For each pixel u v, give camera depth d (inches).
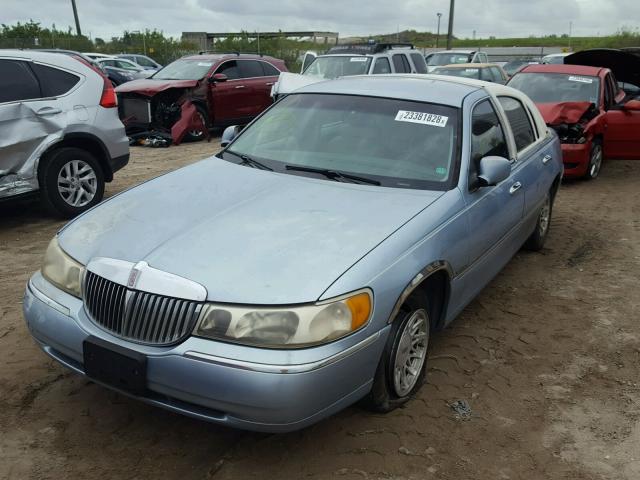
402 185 144.4
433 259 126.5
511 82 393.1
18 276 205.0
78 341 114.1
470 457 119.1
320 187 142.6
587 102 348.5
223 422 104.9
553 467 117.4
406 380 131.8
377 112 165.0
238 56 552.1
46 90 261.4
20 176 251.4
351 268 109.7
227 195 138.0
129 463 115.5
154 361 105.1
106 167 286.0
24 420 127.1
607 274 217.0
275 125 174.4
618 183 362.6
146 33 1537.9
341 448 120.0
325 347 102.9
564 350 163.0
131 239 119.4
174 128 492.4
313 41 1551.4
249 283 105.1
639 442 125.5
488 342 166.2
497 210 160.9
